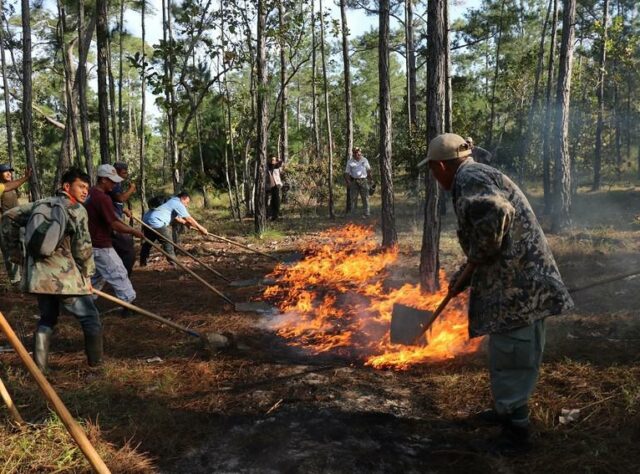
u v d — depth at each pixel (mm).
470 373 4375
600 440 3305
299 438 3494
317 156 23703
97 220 6078
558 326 5285
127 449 3389
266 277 8539
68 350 5277
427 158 3400
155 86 12453
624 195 17234
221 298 7281
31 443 3359
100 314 6504
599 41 17156
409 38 18812
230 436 3559
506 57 26156
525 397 3223
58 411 2771
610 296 6195
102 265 6156
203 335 5121
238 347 5203
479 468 3129
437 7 5773
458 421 3699
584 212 14305
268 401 4035
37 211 4301
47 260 4418
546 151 14555
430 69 5863
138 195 21203
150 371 4664
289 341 5484
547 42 26156
